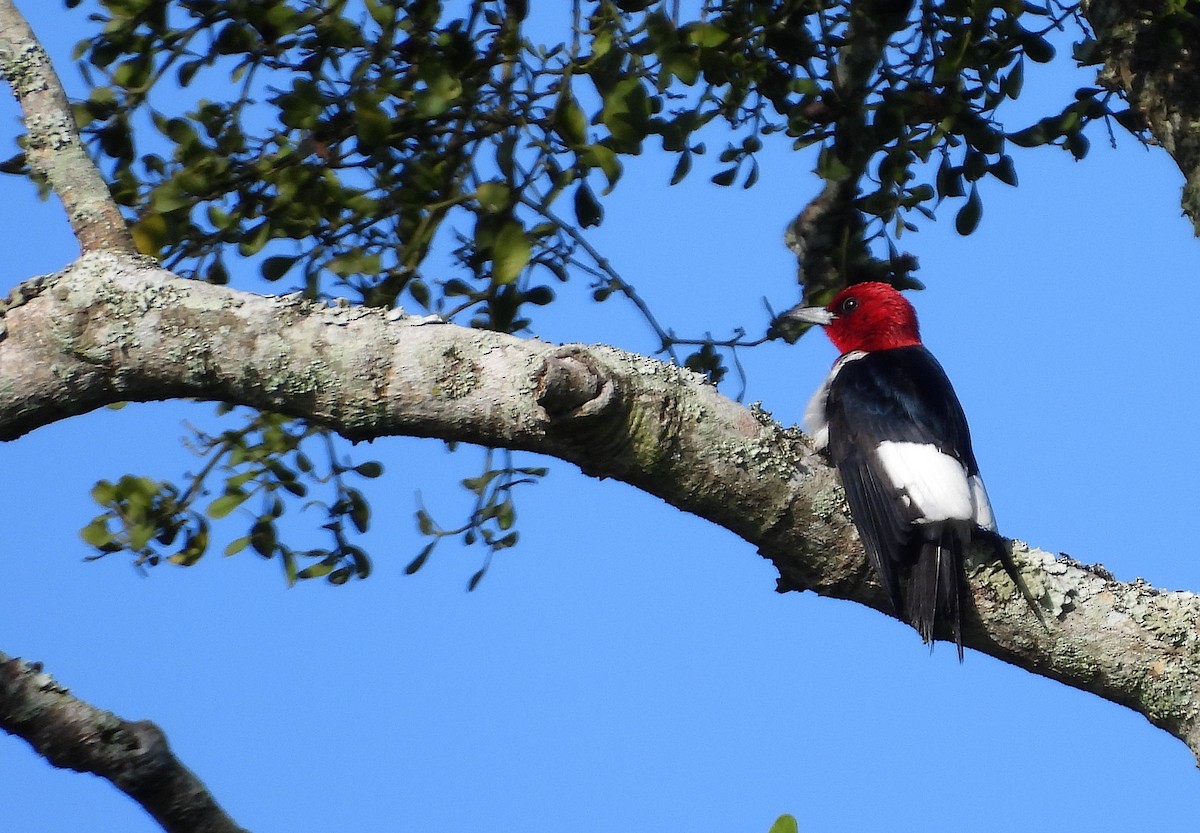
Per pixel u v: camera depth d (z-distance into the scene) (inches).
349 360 299.1
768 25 426.0
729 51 420.2
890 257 493.7
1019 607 318.0
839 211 499.5
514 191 396.5
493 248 393.1
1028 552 325.4
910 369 430.9
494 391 297.0
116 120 424.2
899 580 327.9
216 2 411.5
